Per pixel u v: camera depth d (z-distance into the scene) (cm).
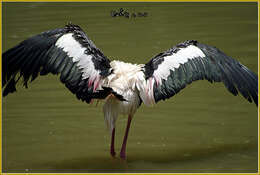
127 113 1099
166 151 1212
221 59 1129
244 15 2614
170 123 1392
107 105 1105
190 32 2327
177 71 1091
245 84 1131
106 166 1129
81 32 1087
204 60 1114
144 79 1070
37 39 1070
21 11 2798
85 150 1233
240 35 2253
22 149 1239
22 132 1344
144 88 1067
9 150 1231
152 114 1459
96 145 1265
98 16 2650
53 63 1055
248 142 1248
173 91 1083
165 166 1116
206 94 1614
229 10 2744
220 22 2494
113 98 1085
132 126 1385
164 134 1321
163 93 1077
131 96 1070
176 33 2317
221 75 1116
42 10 2812
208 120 1402
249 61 1884
